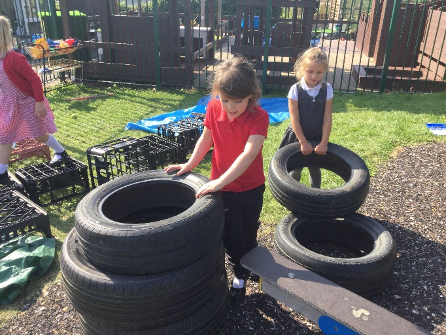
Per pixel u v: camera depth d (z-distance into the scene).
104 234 2.19
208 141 2.85
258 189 2.80
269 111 7.72
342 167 3.80
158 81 9.35
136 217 2.95
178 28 9.11
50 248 3.45
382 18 9.66
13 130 4.39
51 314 2.85
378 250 3.07
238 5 9.09
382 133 6.20
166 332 2.35
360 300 2.38
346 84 9.54
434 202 4.32
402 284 3.12
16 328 2.73
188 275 2.27
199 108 7.59
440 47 8.45
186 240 2.25
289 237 3.22
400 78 8.95
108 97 8.66
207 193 2.54
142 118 7.31
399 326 2.19
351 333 2.27
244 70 2.40
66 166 4.57
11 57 4.20
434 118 6.91
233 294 2.88
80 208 2.49
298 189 3.30
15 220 3.60
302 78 3.69
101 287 2.20
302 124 3.75
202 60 11.91
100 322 2.34
